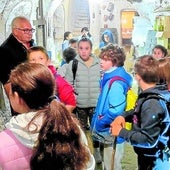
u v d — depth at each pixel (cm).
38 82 144
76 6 801
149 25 757
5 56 306
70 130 143
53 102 146
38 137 140
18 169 141
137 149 226
